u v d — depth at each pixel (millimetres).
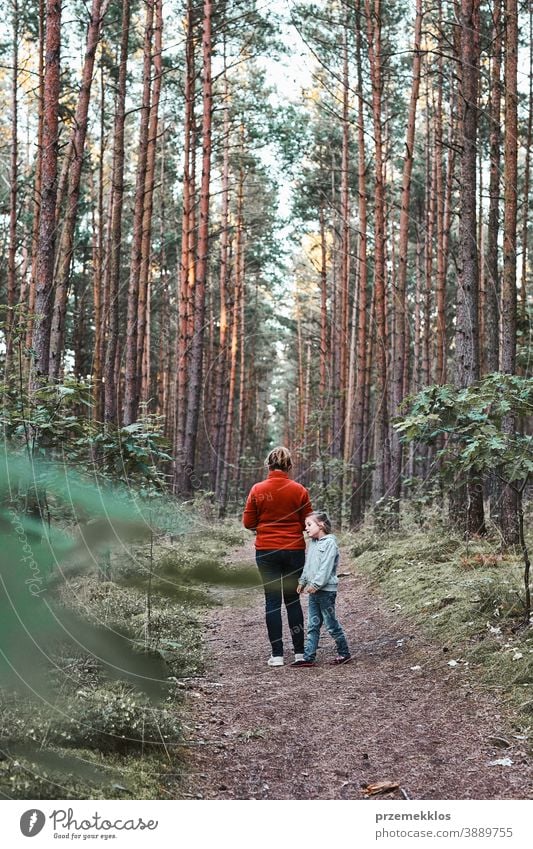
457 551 8883
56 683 2986
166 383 30297
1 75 25078
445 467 6156
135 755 3619
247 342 43094
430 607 6863
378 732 4367
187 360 17797
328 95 23906
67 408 4539
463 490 9789
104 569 1742
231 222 30531
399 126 22625
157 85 15711
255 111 23984
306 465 28734
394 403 15031
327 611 6020
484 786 3617
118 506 1725
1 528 1685
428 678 5266
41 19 16688
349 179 25109
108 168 29250
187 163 17703
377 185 15664
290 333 50000
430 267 21516
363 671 5652
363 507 18453
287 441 56094
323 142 25109
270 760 3996
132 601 4691
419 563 8898
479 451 5629
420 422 5734
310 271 40469
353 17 17469
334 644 6660
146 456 3914
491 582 6559
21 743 2906
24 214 21609
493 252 12812
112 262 12328
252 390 45312
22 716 2855
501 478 6031
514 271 9445
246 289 35000
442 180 21422
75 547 1697
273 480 6008
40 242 6699
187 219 17641
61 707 3166
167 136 23938
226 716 4672
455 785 3643
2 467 1723
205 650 6176
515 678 4820
